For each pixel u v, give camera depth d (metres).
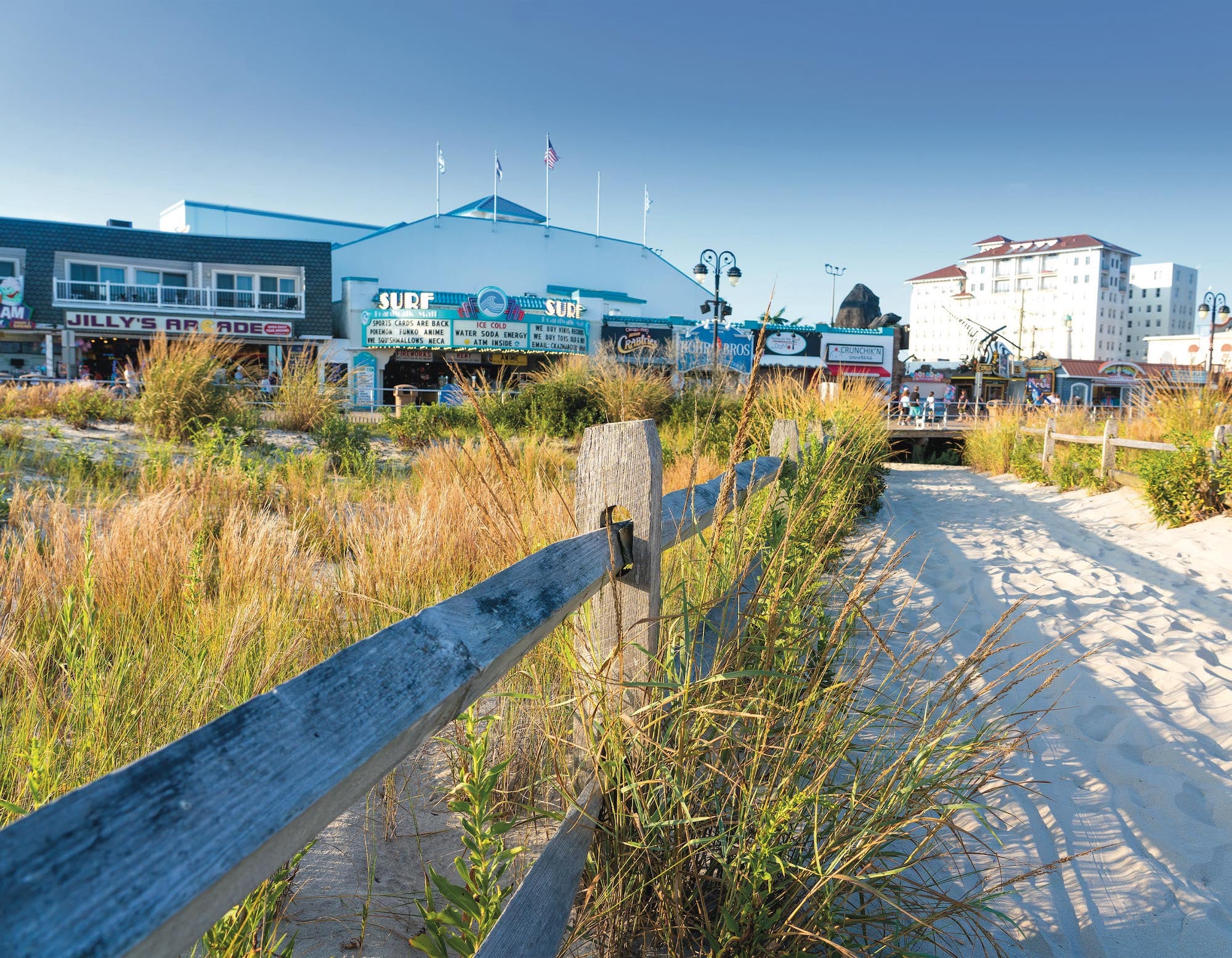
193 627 2.56
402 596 3.10
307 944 1.61
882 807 1.73
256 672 2.34
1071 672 3.86
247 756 0.65
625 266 45.81
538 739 2.16
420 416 11.43
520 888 1.25
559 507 3.04
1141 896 2.17
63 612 2.33
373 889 1.79
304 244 31.45
